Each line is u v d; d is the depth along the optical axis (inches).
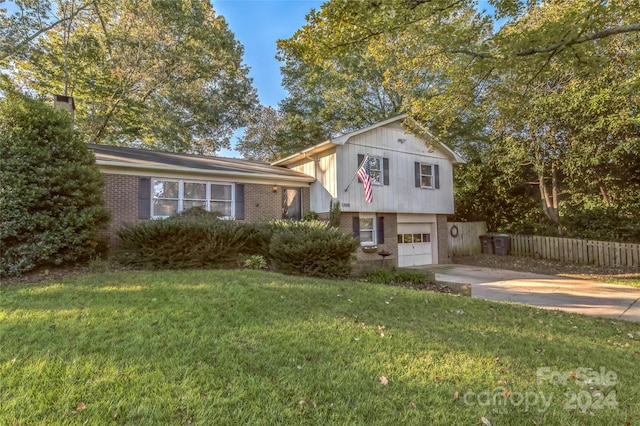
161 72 721.0
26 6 650.2
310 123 862.5
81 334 144.2
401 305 218.7
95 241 315.6
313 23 253.3
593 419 100.8
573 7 255.0
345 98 843.4
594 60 289.0
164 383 109.0
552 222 601.9
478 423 96.7
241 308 187.9
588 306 266.1
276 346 141.3
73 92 746.2
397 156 553.9
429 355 140.6
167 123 720.3
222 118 861.2
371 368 126.1
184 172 417.4
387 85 438.9
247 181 470.0
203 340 143.1
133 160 398.9
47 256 273.3
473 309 221.0
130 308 179.8
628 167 508.7
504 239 612.4
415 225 587.5
